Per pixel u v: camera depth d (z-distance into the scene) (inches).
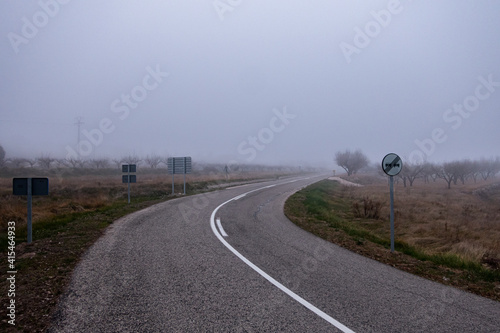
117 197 770.8
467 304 168.9
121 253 246.5
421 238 455.8
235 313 144.9
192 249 264.5
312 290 177.9
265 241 307.3
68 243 279.0
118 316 139.3
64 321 133.9
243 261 232.8
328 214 575.5
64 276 191.9
